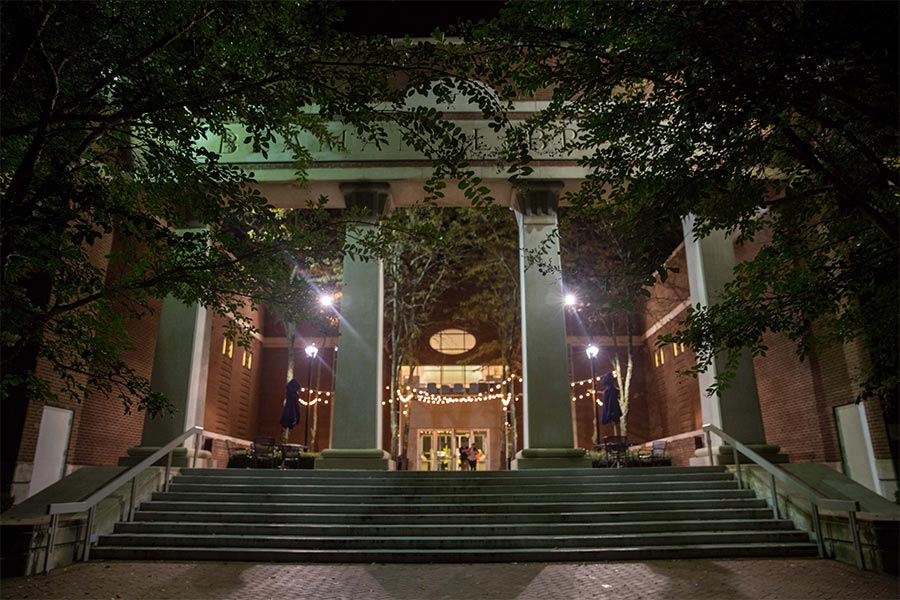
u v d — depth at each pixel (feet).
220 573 30.96
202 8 20.92
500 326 96.12
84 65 22.97
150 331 67.31
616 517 39.60
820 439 59.47
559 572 31.53
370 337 58.54
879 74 19.10
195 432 49.03
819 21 17.76
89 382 25.99
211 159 23.20
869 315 28.37
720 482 45.32
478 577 30.45
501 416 107.34
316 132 33.37
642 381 113.29
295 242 25.50
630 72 20.85
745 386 55.52
